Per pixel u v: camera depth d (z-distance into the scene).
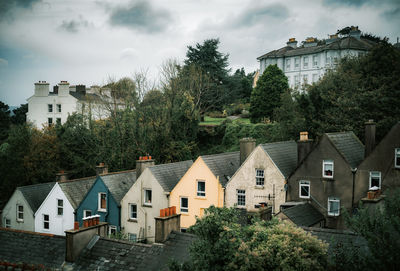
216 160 35.88
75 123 59.62
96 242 20.62
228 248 13.41
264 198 32.59
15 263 19.72
